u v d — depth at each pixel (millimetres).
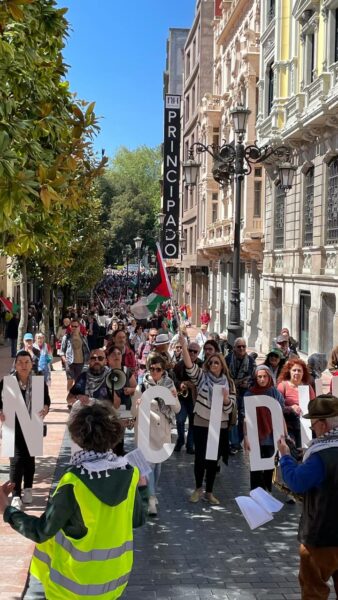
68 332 15375
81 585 3262
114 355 8570
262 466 6980
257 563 6344
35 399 7004
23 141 7668
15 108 7754
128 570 3438
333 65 20156
